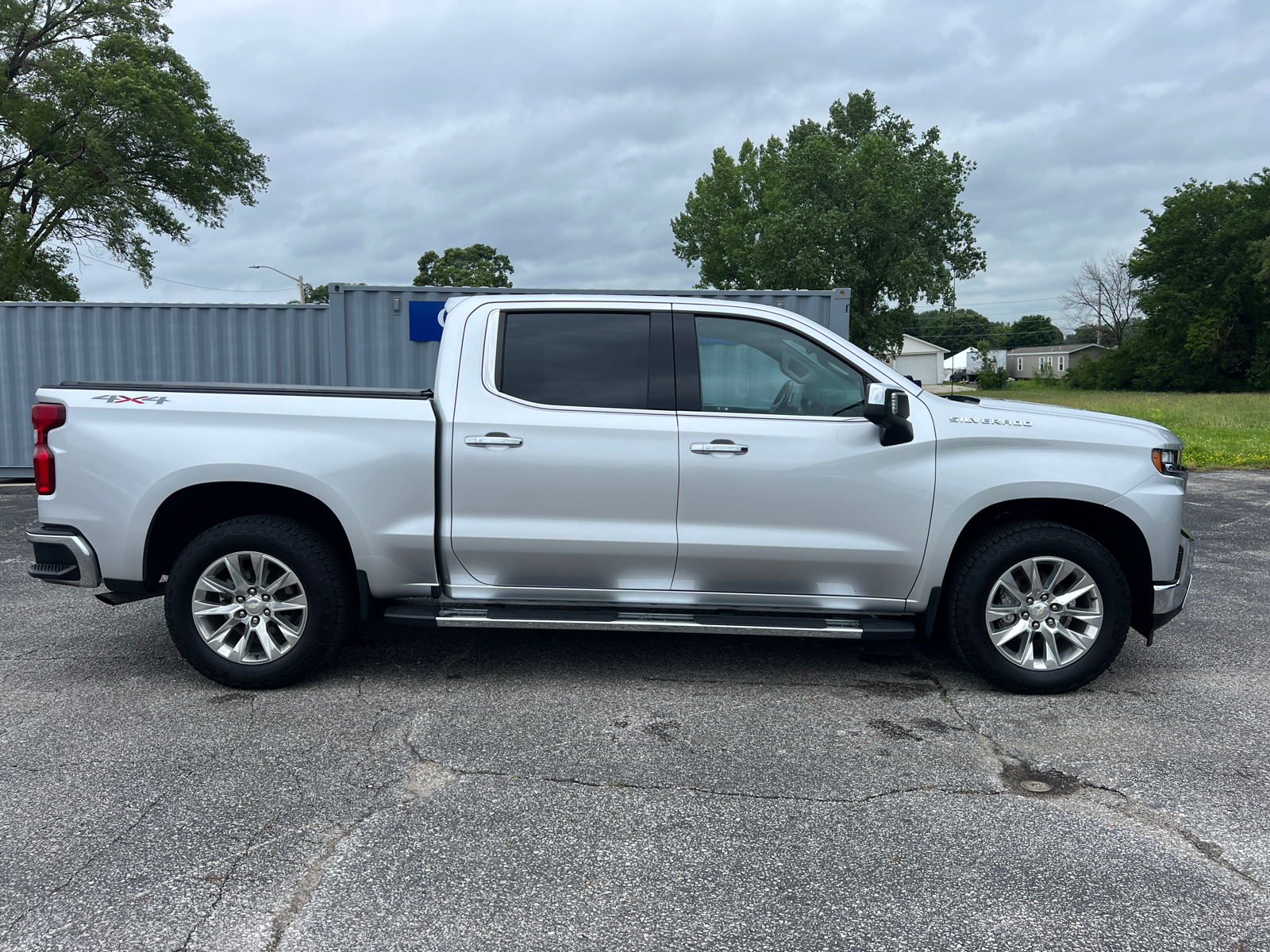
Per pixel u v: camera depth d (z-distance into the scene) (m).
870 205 41.91
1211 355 56.16
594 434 3.88
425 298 10.41
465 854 2.59
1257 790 3.05
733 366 4.02
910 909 2.33
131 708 3.76
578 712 3.76
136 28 29.34
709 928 2.24
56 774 3.11
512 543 3.92
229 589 3.93
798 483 3.88
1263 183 55.03
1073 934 2.22
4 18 27.02
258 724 3.60
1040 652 4.10
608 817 2.83
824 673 4.34
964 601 3.93
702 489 3.89
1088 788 3.07
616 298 4.07
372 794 2.98
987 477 3.86
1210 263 57.47
